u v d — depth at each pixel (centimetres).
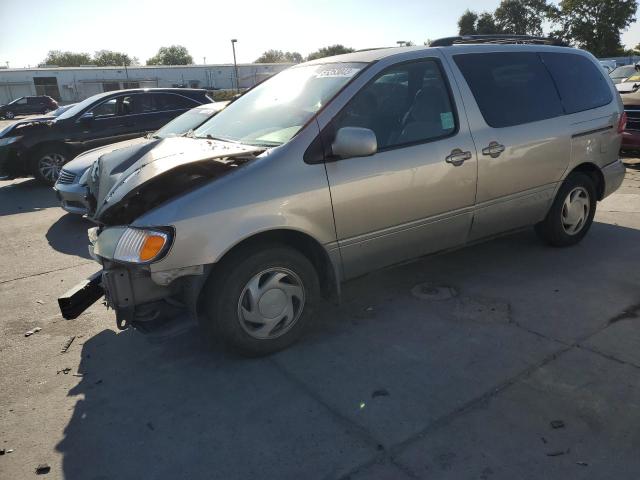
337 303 353
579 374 298
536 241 520
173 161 318
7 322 412
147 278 306
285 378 311
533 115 432
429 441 252
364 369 315
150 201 318
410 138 363
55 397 307
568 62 480
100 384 318
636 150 852
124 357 349
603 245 504
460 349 331
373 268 367
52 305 444
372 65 361
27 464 253
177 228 288
